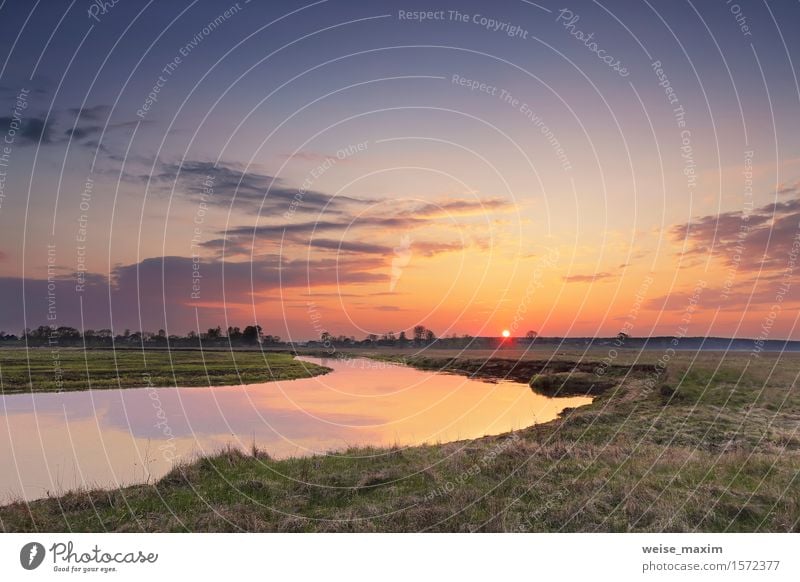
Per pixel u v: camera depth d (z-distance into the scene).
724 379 28.52
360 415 27.84
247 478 13.80
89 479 15.27
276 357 79.62
